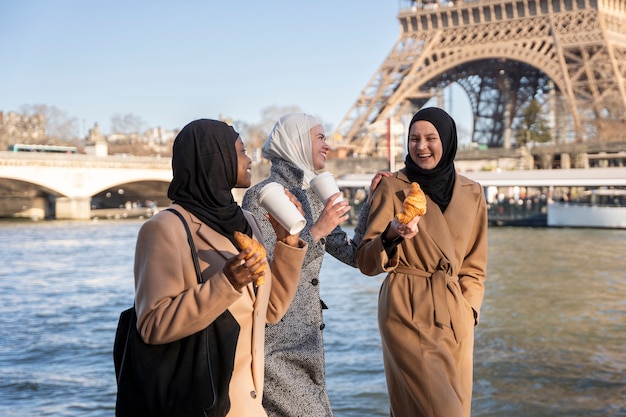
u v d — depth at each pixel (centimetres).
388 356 742
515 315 2738
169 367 473
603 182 7600
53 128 17288
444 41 10106
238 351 511
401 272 741
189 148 504
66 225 8506
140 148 16462
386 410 1639
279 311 564
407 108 10331
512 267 4212
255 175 11038
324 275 4106
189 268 496
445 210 752
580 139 9525
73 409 1703
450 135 751
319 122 728
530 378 1859
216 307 468
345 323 2619
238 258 463
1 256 5191
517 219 7825
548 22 9375
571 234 6575
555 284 3528
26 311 3030
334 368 1988
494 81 11819
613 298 3100
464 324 732
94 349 2317
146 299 481
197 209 506
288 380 655
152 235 493
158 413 470
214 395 472
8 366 2097
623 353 2122
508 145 11206
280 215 549
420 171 748
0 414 1661
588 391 1753
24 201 10038
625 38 9562
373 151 10788
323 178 650
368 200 780
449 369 717
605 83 9162
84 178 9462
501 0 9619
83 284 3819
